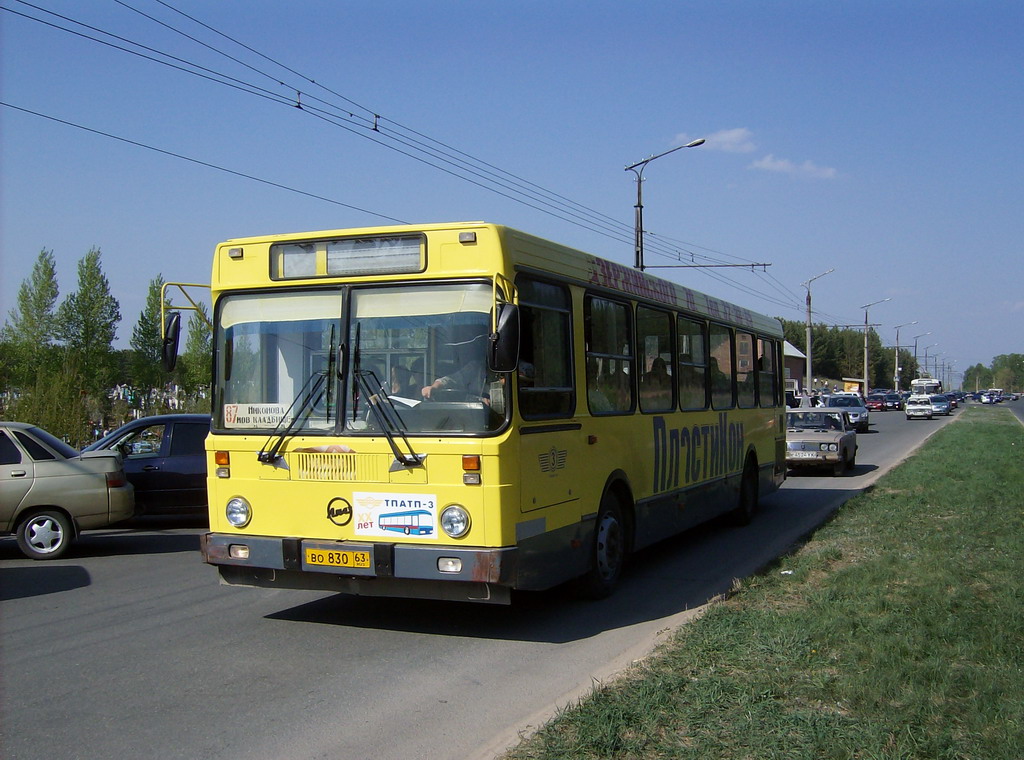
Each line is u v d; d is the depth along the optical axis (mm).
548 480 7215
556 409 7473
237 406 7281
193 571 10188
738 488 13023
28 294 47750
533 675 6129
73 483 11141
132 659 6559
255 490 7129
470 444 6539
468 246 6758
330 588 6973
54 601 8602
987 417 59594
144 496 13406
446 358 6742
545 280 7406
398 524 6703
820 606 7398
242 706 5523
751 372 13938
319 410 7000
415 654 6676
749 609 7516
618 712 5012
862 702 5156
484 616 7871
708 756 4477
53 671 6270
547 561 7180
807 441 21141
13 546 12328
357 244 7027
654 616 7859
